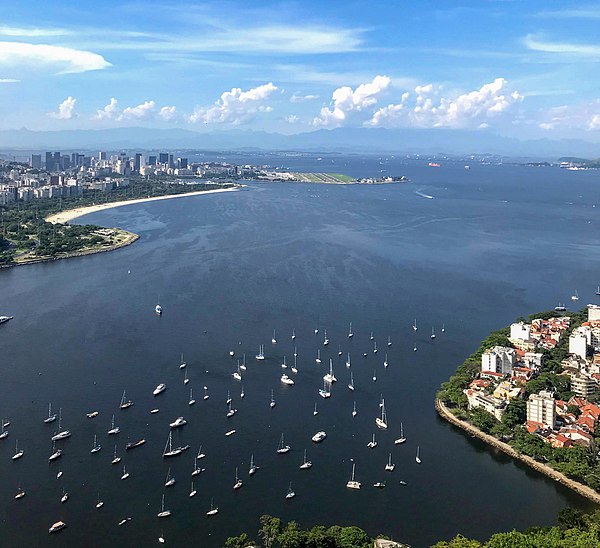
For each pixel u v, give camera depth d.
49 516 192.00
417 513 197.50
